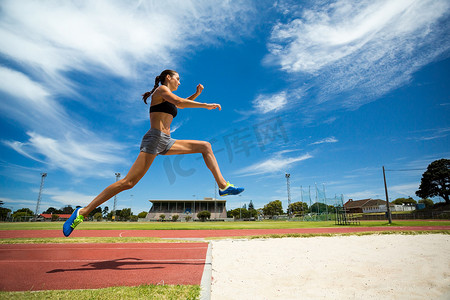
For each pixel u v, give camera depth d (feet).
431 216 126.21
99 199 10.32
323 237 30.22
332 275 11.19
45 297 7.99
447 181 167.53
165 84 11.41
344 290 8.95
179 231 50.11
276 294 8.59
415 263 13.21
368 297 8.15
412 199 248.73
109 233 44.68
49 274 11.70
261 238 29.60
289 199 189.67
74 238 29.78
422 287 9.14
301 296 8.34
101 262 14.80
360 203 255.50
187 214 262.88
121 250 20.15
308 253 17.57
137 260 15.53
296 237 30.68
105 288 9.09
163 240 27.43
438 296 8.15
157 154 10.69
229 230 52.42
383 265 12.91
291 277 11.00
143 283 10.15
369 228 52.80
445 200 168.66
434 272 11.23
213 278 10.93
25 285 9.87
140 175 10.51
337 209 90.68
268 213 288.71
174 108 11.31
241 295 8.50
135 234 42.45
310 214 135.85
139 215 271.49
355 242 23.70
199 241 26.89
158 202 279.90
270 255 17.06
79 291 8.66
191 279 10.83
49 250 20.17
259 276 11.24
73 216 10.03
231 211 304.30
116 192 10.41
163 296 8.13
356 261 14.21
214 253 18.15
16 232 46.29
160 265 13.87
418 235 29.71
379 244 21.54
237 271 12.28
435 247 18.86
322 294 8.52
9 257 16.66
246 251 19.07
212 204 280.31
